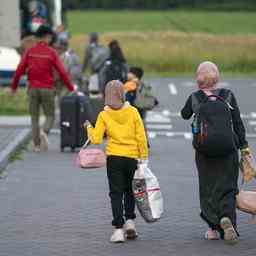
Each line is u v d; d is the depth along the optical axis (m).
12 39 77.12
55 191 35.16
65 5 106.00
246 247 25.33
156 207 25.98
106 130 26.11
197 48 140.25
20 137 50.69
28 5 89.31
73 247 25.38
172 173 40.50
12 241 26.12
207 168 25.81
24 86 77.75
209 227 26.80
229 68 137.12
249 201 25.55
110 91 26.08
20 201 32.91
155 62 137.50
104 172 40.53
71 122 47.53
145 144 25.98
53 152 47.66
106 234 27.17
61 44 65.56
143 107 43.75
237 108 26.11
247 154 26.06
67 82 47.25
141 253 24.64
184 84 107.38
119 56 54.50
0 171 40.03
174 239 26.50
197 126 25.55
